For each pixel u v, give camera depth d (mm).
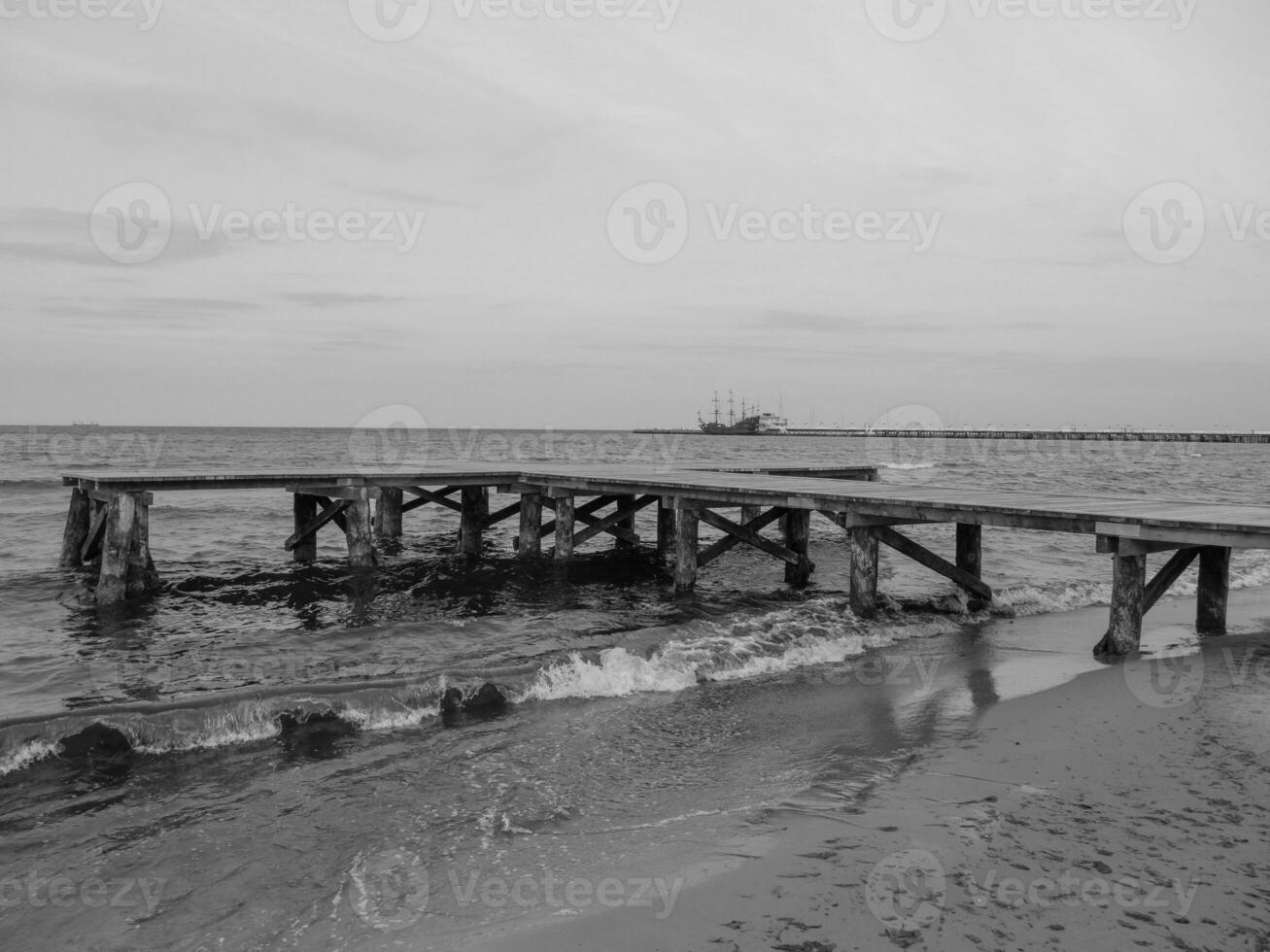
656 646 11742
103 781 7281
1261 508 13055
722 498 16688
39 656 11828
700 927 4816
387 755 7992
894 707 9422
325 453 62062
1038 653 12062
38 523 26359
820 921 4820
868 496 14680
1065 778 6945
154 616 14672
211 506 32406
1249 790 6645
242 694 8633
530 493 21469
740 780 7293
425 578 18734
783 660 11633
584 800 6902
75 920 5172
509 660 11320
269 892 5484
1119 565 11656
